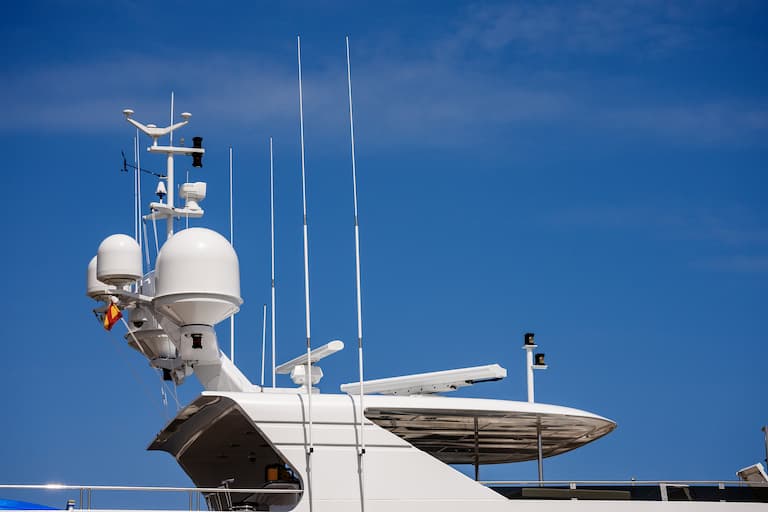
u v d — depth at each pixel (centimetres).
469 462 2695
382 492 2186
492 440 2578
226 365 2580
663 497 2444
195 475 2561
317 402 2219
